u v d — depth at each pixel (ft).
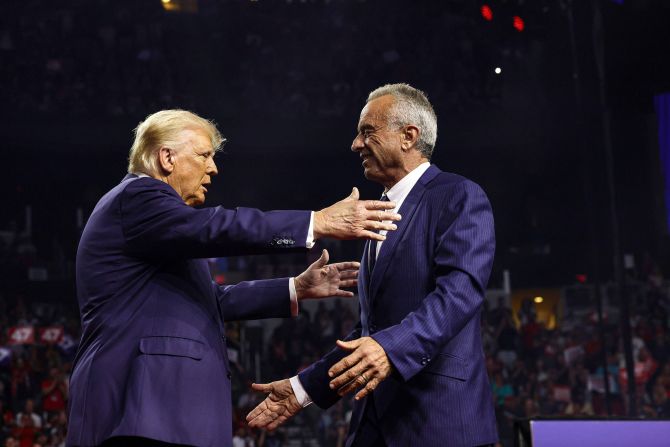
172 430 6.66
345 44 55.11
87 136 49.39
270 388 8.16
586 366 37.99
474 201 7.59
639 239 45.44
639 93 24.94
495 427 7.66
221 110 52.21
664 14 24.11
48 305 45.29
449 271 7.30
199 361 6.96
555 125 51.16
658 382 36.73
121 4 52.75
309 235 6.86
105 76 50.67
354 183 55.01
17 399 35.68
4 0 50.34
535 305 50.01
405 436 7.42
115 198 7.24
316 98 53.88
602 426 6.58
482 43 53.67
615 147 44.75
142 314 7.02
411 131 8.01
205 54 53.36
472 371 7.55
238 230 6.86
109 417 6.72
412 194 7.93
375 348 6.82
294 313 8.80
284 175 54.29
